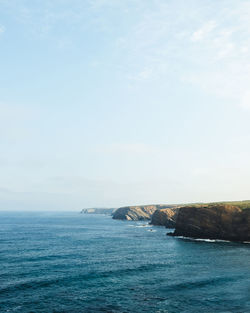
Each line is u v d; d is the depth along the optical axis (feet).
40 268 160.45
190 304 103.04
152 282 132.05
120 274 147.43
